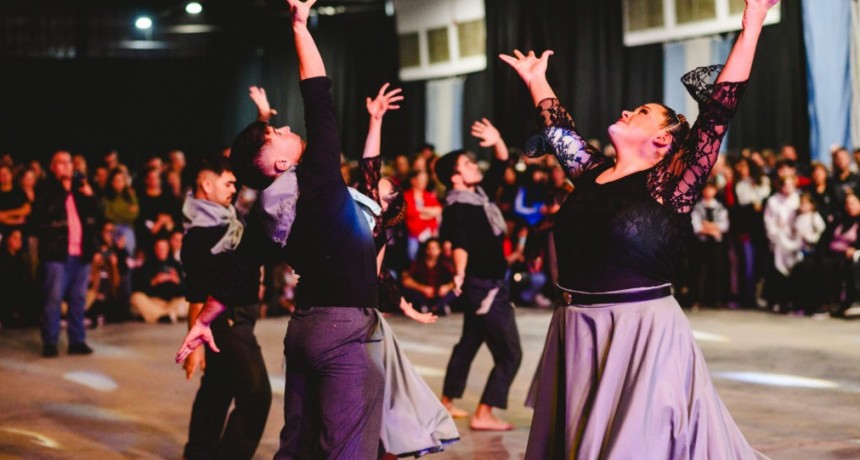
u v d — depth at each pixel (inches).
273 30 808.9
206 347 181.3
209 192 183.6
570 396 126.9
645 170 126.8
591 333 126.6
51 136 791.7
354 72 761.0
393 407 163.9
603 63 589.6
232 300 139.6
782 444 208.8
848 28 471.8
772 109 512.7
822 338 363.6
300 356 136.0
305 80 131.9
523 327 410.3
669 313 124.9
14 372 322.7
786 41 500.7
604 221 125.3
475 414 230.4
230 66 815.1
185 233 181.5
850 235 423.5
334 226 133.0
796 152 499.2
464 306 233.3
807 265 432.1
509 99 629.6
